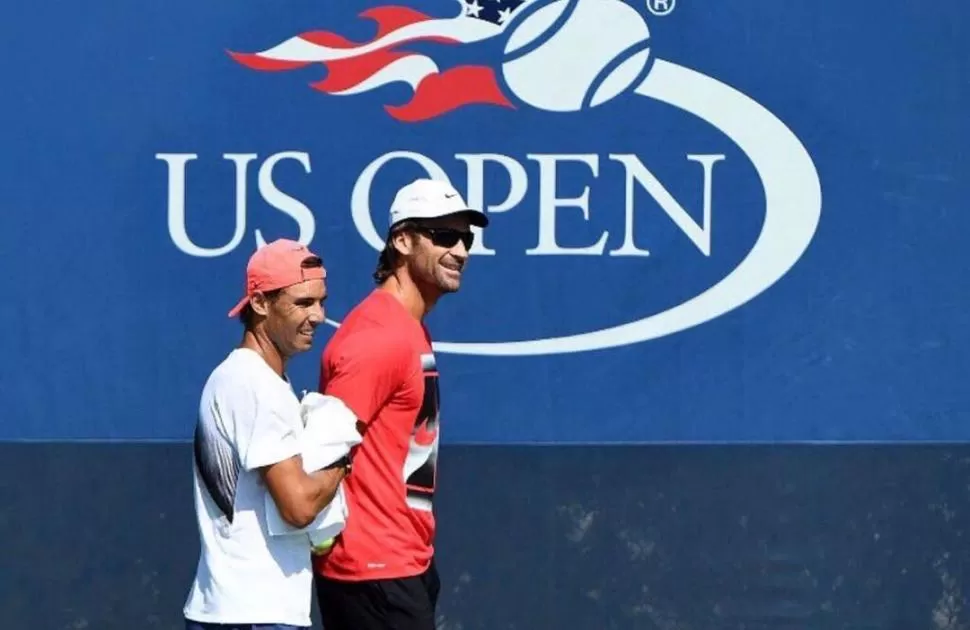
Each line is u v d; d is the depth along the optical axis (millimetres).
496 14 20359
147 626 20656
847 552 20609
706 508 20562
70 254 20453
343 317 20438
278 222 20469
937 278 20484
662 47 20391
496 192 20422
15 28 20328
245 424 13602
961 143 20391
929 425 20547
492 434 20516
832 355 20516
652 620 20609
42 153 20391
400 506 15484
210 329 20516
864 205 20453
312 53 20406
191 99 20406
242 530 13773
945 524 20594
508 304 20469
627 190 20438
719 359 20500
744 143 20422
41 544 20594
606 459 20500
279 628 13797
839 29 20375
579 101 20391
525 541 20547
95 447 20531
